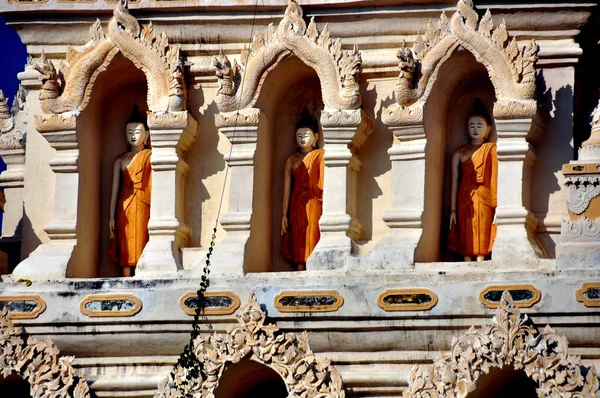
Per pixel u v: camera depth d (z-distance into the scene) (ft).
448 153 123.03
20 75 127.03
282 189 124.16
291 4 122.21
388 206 121.60
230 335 117.50
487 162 120.67
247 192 121.60
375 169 122.11
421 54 120.06
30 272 121.90
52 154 126.31
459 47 119.65
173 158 122.42
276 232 124.06
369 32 122.93
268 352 116.98
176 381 117.70
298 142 123.65
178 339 119.03
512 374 116.26
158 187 122.62
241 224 121.08
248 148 122.11
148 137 125.80
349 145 120.78
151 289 118.83
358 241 121.19
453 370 114.42
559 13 120.98
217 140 124.06
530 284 114.21
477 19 119.96
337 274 118.32
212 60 124.77
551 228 119.96
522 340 113.50
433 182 120.67
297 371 116.67
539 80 121.49
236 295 117.91
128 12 124.26
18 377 121.29
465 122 123.13
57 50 126.82
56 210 123.75
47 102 123.95
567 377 112.78
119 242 124.57
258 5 123.54
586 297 113.39
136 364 120.26
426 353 116.67
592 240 115.14
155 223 122.01
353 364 117.60
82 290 119.75
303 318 116.98
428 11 121.70
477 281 115.24
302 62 122.21
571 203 115.85
